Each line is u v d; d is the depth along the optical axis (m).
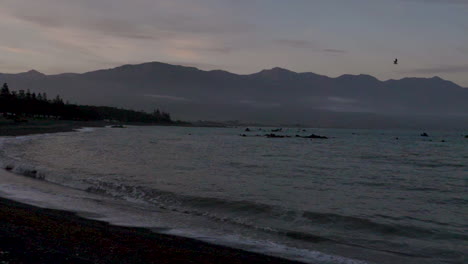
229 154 47.62
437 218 15.09
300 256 9.98
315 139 117.88
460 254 10.62
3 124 97.25
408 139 137.12
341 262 9.66
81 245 9.20
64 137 72.12
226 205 16.03
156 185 20.44
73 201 15.86
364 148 74.62
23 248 8.49
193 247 10.12
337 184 24.08
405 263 9.80
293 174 28.47
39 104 160.00
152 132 136.88
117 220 12.86
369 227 13.29
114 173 24.70
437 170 36.22
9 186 18.98
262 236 11.86
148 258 8.75
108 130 133.12
